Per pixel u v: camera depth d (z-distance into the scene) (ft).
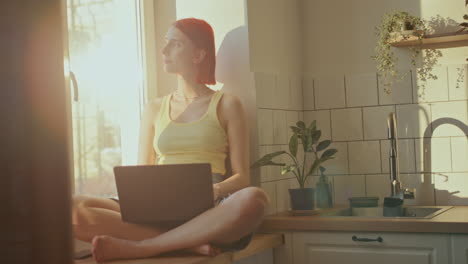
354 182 10.09
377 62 9.93
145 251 6.13
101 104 8.30
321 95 10.33
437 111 9.54
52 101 0.71
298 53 10.43
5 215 0.67
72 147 7.64
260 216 6.35
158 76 9.64
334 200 10.22
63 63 0.73
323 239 8.09
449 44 9.47
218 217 6.26
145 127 8.58
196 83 8.45
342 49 10.20
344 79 10.18
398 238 7.61
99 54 8.32
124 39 8.95
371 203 9.16
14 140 0.68
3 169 0.67
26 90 0.68
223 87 9.15
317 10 10.39
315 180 10.25
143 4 9.42
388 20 9.53
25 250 0.67
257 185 8.92
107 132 8.40
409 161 9.71
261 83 9.10
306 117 10.43
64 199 0.71
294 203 8.80
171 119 8.32
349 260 7.92
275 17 9.71
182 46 8.36
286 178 9.73
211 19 9.23
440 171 9.52
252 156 8.93
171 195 6.29
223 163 8.27
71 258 0.71
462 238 7.23
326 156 9.03
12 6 0.68
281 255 8.43
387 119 9.61
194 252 6.36
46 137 0.70
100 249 5.98
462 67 9.40
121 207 6.38
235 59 9.05
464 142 9.38
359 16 10.08
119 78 8.75
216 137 8.14
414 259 7.50
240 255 7.08
